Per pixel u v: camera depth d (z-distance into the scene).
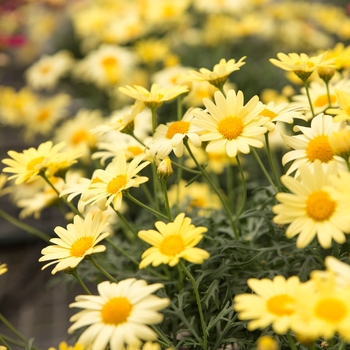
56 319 0.97
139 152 0.63
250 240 0.59
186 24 1.43
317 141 0.49
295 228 0.44
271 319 0.40
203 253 0.45
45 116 1.14
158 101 0.55
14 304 1.02
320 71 0.57
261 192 0.69
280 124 0.85
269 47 1.41
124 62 1.15
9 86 1.68
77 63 1.52
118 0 1.47
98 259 0.66
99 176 0.52
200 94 0.83
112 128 0.57
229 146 0.50
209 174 0.96
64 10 1.72
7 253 1.18
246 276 0.56
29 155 0.58
